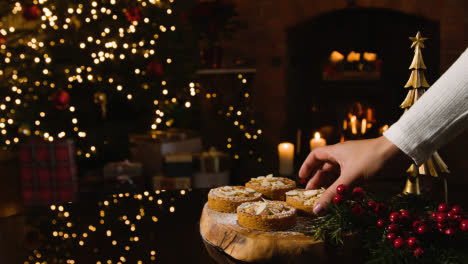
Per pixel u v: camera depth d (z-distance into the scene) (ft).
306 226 2.78
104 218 3.14
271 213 2.71
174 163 8.63
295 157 11.26
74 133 10.01
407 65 10.68
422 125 2.05
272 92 11.05
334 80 11.02
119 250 2.55
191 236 2.81
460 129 2.01
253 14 10.95
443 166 3.01
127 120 10.51
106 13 10.00
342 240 2.45
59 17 9.93
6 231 2.90
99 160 10.23
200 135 10.78
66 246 2.62
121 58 9.46
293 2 10.66
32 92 10.44
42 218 3.15
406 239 2.21
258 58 11.05
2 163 12.18
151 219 3.12
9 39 11.07
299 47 11.20
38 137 9.87
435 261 2.09
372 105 10.89
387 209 2.46
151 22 10.18
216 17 10.28
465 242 2.17
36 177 8.29
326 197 2.48
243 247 2.52
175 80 9.98
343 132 11.01
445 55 9.80
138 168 8.82
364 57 10.82
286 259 2.46
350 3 10.21
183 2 11.18
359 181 2.33
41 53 9.88
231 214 2.98
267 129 11.14
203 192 3.79
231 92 11.07
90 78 9.25
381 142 2.24
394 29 10.67
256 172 10.09
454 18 9.70
